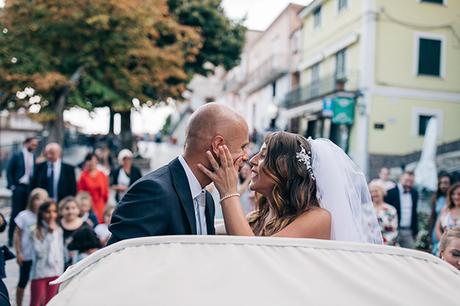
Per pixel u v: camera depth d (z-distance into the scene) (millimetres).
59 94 16188
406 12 19906
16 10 15266
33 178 7051
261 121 36125
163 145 52156
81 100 16672
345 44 21484
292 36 29828
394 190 6773
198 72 25406
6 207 11445
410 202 6895
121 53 16688
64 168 7094
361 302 1054
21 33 15453
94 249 4711
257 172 2383
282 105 29797
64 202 4906
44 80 14820
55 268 4539
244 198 8250
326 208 2330
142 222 1699
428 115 20250
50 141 16281
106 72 17125
